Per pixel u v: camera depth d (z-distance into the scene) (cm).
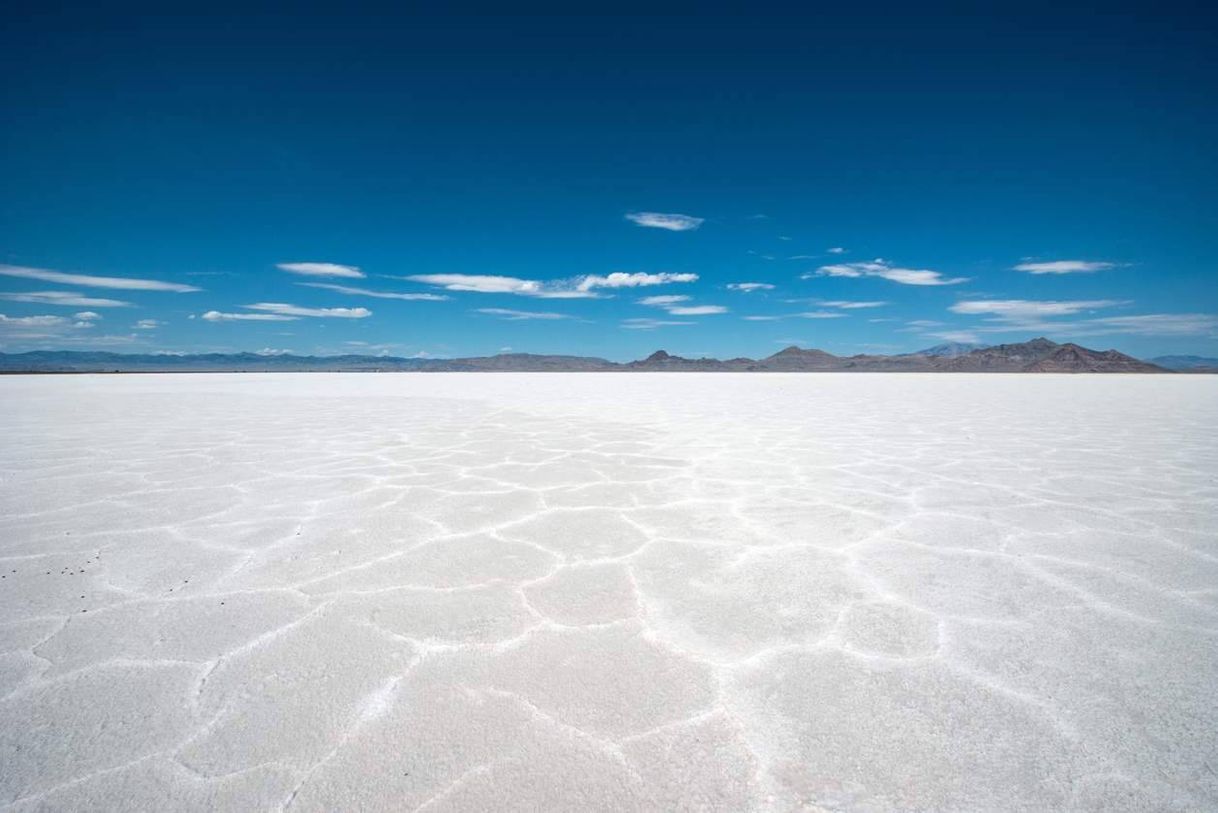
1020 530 364
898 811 142
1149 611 250
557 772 155
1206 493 459
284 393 1798
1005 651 217
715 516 396
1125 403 1391
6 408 1220
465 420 995
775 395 1791
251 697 189
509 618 245
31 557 318
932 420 998
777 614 248
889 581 284
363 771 156
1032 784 151
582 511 409
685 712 180
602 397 1661
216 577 291
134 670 206
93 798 147
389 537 353
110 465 576
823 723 175
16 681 199
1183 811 142
